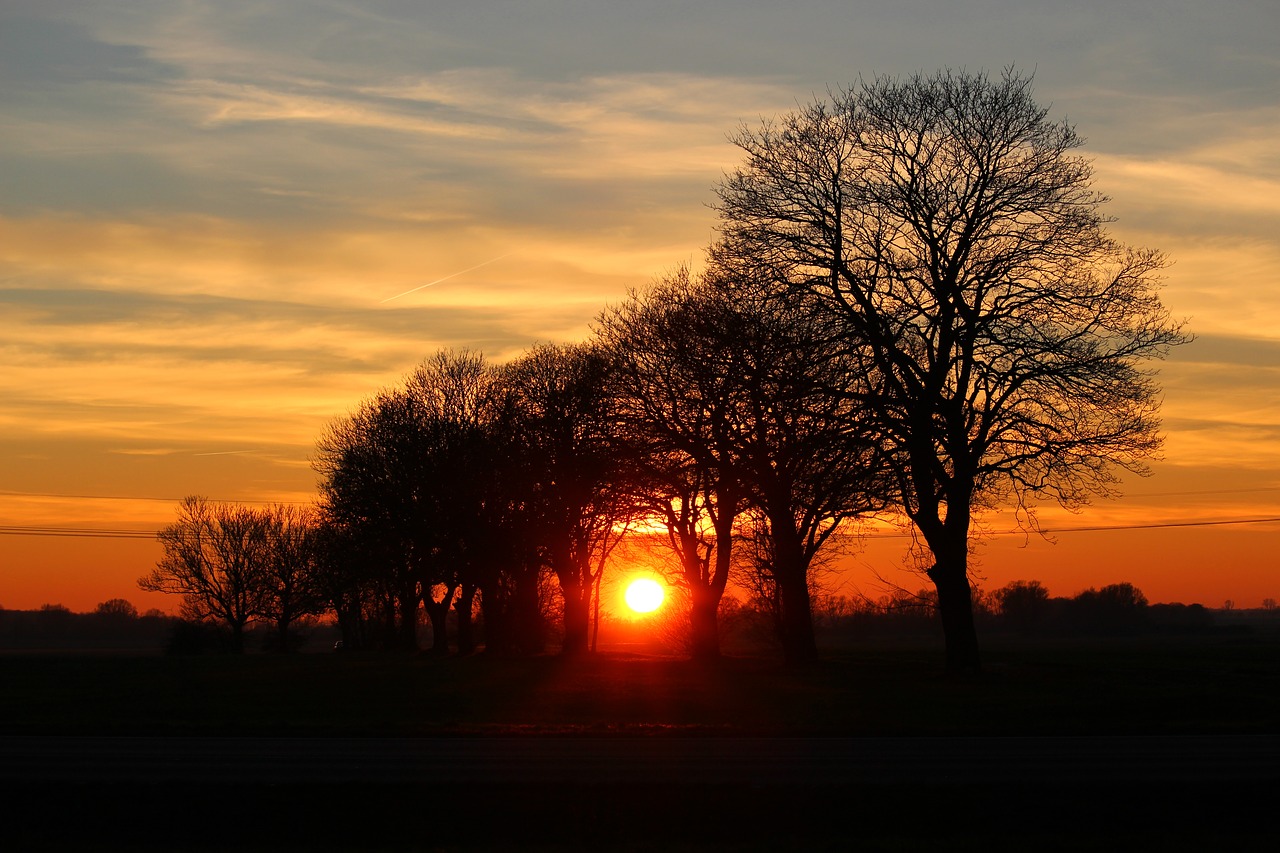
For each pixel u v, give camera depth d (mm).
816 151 36656
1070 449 35312
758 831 16328
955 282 35719
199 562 106625
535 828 16438
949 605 36719
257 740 22375
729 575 53656
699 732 23391
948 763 18984
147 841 16219
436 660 57875
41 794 17000
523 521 56938
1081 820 16156
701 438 42656
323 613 106938
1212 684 34312
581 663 52062
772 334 37656
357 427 68438
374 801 16891
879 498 36000
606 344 49469
